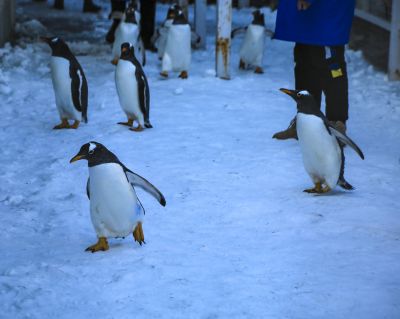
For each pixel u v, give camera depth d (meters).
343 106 8.52
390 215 6.31
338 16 8.30
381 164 7.94
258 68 13.25
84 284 4.96
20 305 4.64
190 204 6.67
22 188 7.31
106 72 12.98
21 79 12.13
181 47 12.32
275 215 6.35
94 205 5.46
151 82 12.23
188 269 5.20
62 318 4.47
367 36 14.27
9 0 15.67
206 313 4.52
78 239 5.97
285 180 7.37
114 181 5.32
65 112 9.40
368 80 12.34
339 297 4.70
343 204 6.57
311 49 8.51
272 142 8.75
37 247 5.79
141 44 13.30
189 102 10.80
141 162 7.92
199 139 8.86
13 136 9.17
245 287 4.88
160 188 7.11
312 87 8.67
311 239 5.79
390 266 5.19
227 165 7.83
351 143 6.61
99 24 19.05
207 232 6.02
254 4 22.66
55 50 9.09
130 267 5.23
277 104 10.79
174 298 4.72
